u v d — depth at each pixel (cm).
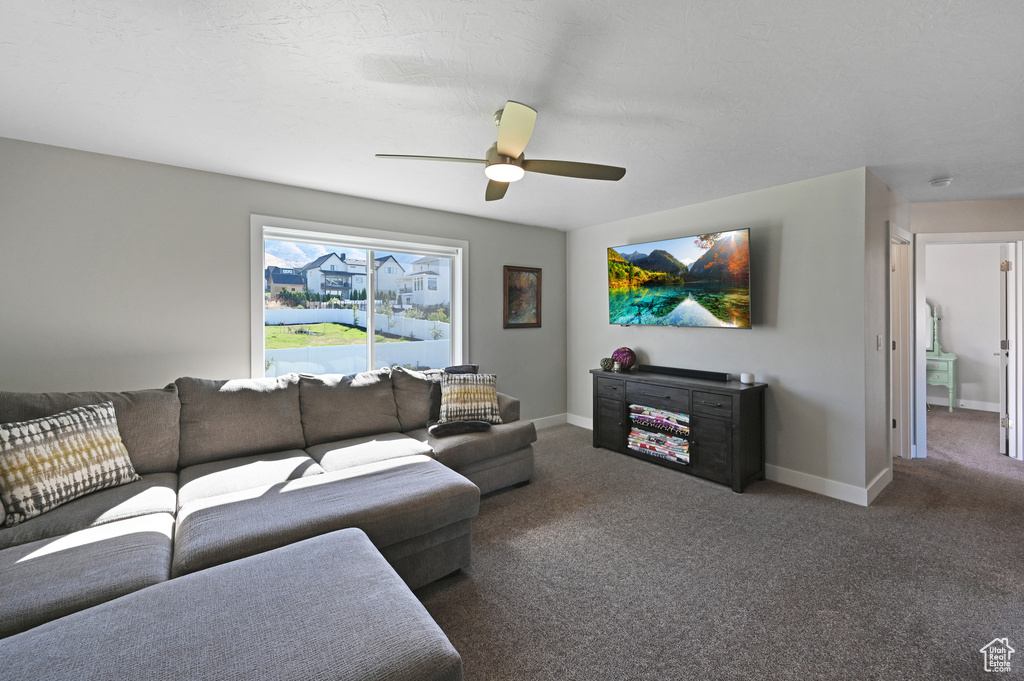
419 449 273
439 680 108
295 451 269
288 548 153
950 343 584
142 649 106
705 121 222
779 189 333
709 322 366
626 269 426
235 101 203
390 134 240
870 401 302
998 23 146
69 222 258
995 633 173
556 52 166
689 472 353
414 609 125
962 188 339
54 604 127
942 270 587
